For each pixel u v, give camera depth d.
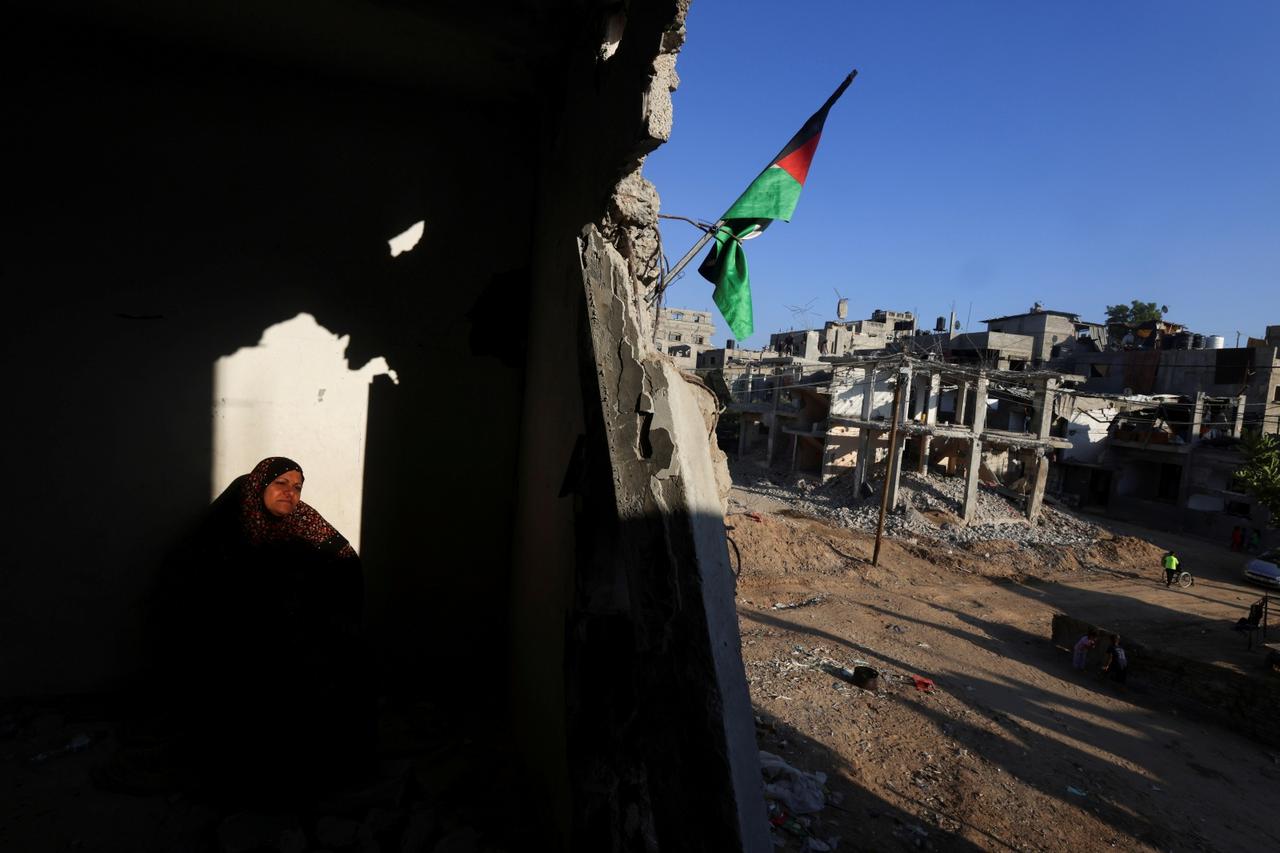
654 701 2.50
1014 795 8.66
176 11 3.80
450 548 5.07
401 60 4.30
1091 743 10.94
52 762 3.71
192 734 3.92
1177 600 20.83
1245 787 10.22
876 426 28.34
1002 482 34.00
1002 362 37.44
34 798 3.44
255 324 4.55
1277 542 26.53
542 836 3.45
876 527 25.67
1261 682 12.69
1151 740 11.51
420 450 4.98
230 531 4.08
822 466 33.41
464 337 5.05
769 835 2.28
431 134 4.88
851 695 11.16
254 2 3.65
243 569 3.89
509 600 5.07
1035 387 29.36
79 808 3.40
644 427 2.64
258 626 3.76
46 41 4.02
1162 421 31.61
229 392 4.50
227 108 4.41
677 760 2.38
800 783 7.36
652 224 3.23
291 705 3.64
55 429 4.16
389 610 4.94
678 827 2.34
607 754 2.95
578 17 3.72
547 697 3.60
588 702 3.00
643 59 2.64
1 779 3.54
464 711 4.79
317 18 3.80
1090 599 20.34
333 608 3.92
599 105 3.31
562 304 3.80
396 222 4.84
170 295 4.36
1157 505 31.78
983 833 7.56
